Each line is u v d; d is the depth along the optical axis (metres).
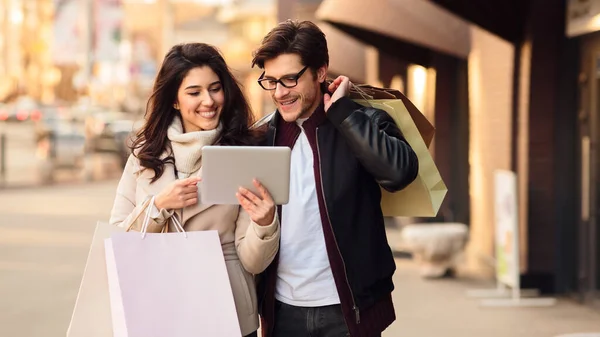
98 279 3.74
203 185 3.61
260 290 4.04
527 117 9.23
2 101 73.88
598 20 7.95
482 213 11.74
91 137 26.20
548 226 9.27
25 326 8.04
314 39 3.76
